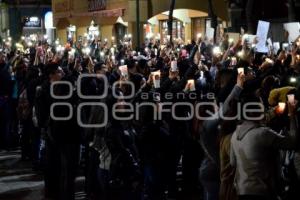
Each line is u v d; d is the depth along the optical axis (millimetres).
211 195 7594
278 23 22875
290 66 10703
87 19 38125
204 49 16516
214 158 7422
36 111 10156
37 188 10906
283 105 7613
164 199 8711
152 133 8344
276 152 6344
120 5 32625
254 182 6172
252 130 6246
